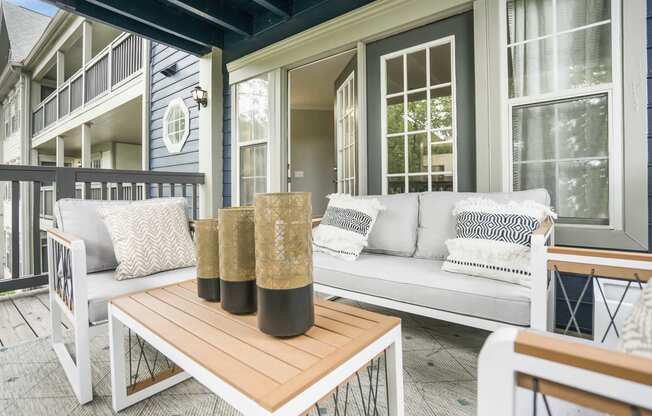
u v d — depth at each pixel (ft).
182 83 14.73
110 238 6.35
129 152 34.06
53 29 23.56
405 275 5.55
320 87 17.39
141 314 3.73
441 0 7.90
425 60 8.55
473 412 4.38
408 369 5.46
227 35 13.12
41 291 9.57
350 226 7.13
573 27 6.50
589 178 6.40
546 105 6.81
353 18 9.43
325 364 2.63
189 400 4.72
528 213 5.31
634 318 1.96
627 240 5.91
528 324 4.35
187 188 14.57
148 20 10.83
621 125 5.99
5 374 5.35
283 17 11.06
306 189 21.34
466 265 5.32
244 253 3.64
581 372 1.28
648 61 5.76
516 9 7.07
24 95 30.12
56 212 6.36
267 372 2.52
